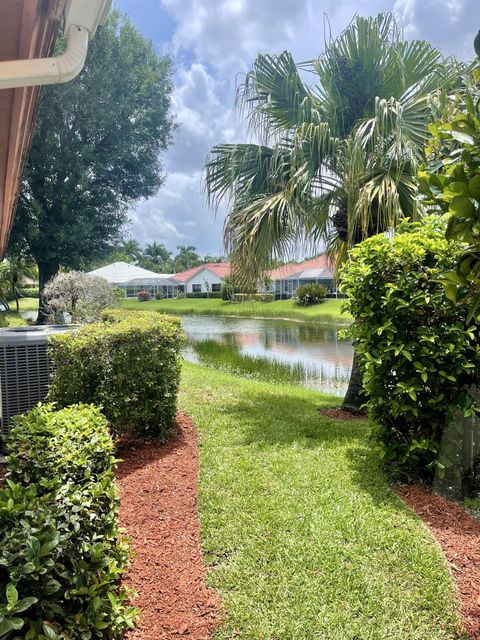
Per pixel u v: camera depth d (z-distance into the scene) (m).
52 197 15.25
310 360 10.88
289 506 2.64
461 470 2.84
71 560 1.39
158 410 3.77
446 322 2.92
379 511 2.59
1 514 1.31
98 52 14.91
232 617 1.77
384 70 4.94
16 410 3.73
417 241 3.08
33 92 2.12
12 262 17.98
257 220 4.98
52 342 3.48
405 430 3.15
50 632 1.11
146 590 1.92
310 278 33.47
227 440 3.87
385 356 3.01
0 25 1.58
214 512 2.59
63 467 1.91
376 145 4.54
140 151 17.41
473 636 1.68
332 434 4.08
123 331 3.55
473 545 2.26
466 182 1.32
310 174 4.82
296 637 1.67
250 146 5.46
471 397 2.84
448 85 4.36
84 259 16.78
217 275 45.56
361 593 1.90
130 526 2.44
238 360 10.08
